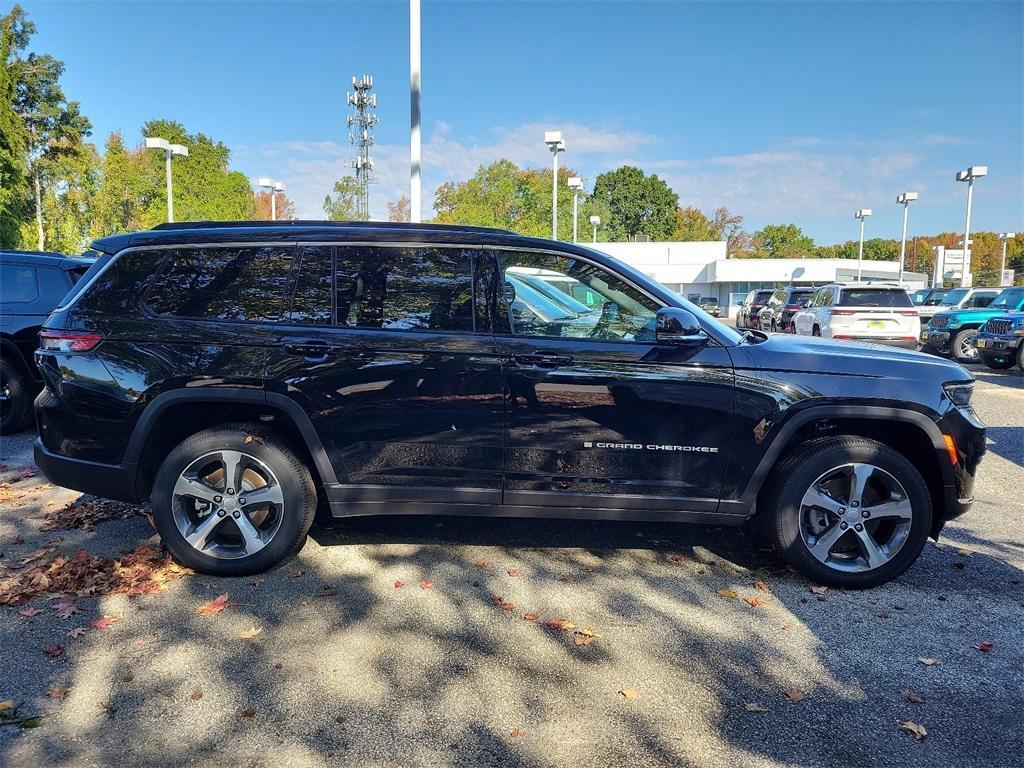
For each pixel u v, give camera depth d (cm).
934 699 283
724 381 368
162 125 7112
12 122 4156
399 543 441
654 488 376
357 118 5544
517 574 397
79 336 379
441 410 371
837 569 382
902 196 4231
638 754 247
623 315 380
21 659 303
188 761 240
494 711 271
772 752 250
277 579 386
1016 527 495
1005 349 1425
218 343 373
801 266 6172
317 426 373
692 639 328
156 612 346
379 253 382
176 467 379
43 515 486
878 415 370
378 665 301
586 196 6888
